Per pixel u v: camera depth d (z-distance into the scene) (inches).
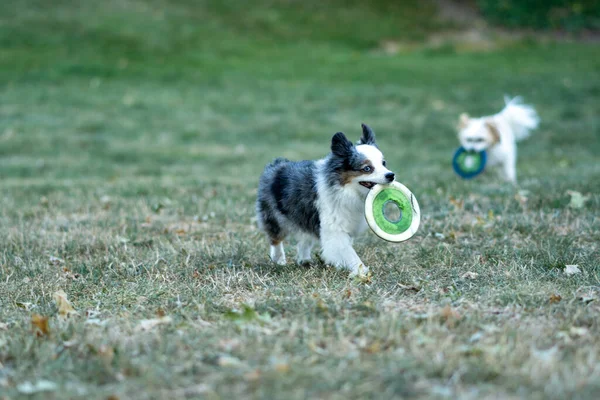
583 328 180.4
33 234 320.8
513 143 478.9
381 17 1181.1
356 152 249.8
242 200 398.0
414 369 154.3
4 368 167.6
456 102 818.2
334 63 991.0
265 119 765.9
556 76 905.5
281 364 155.9
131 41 1004.6
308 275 245.9
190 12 1127.0
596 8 1206.3
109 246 298.5
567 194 360.8
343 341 171.5
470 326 183.6
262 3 1191.6
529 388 145.1
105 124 727.1
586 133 691.4
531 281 227.3
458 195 383.2
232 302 215.9
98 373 160.9
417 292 221.8
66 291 238.4
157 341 177.8
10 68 888.3
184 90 861.8
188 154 631.8
